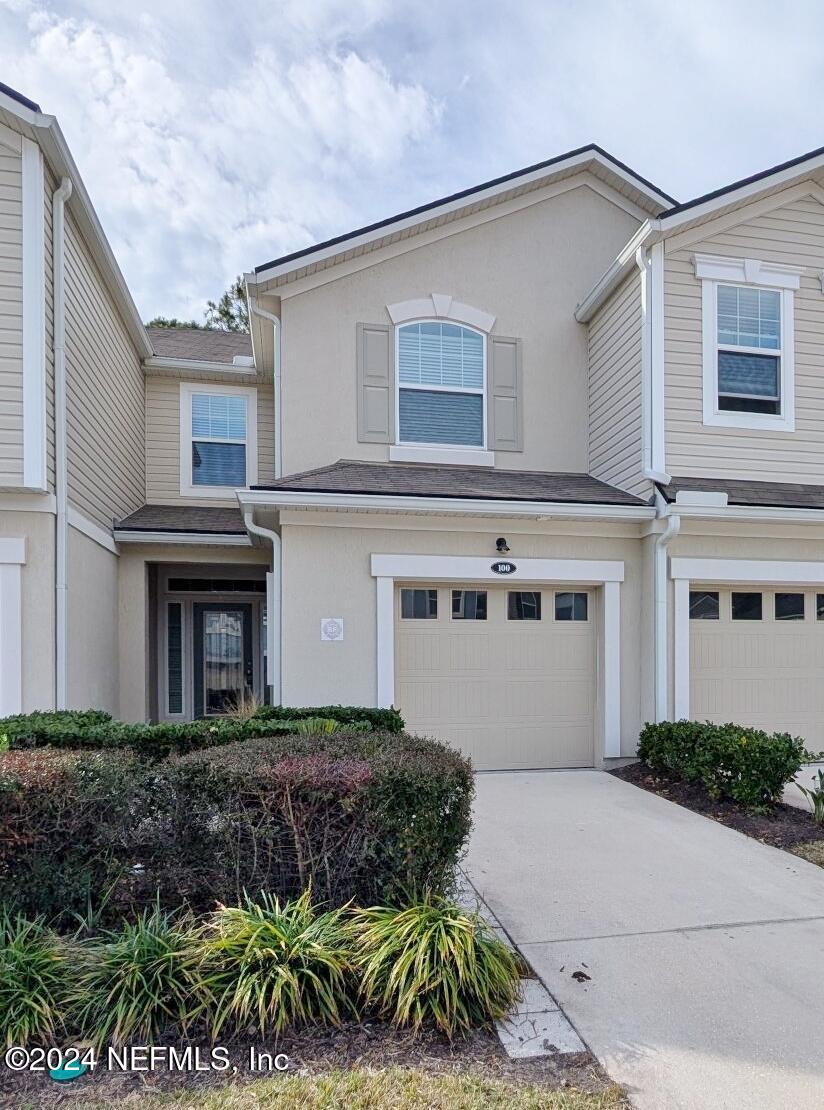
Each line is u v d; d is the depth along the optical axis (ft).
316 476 25.66
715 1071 8.31
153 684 36.35
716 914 12.89
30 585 22.34
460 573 24.84
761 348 27.27
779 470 27.12
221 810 10.66
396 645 24.95
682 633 25.40
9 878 10.36
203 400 37.78
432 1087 7.88
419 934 9.58
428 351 29.76
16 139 21.71
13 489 21.71
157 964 9.09
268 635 28.43
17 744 16.42
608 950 11.41
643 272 26.21
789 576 26.27
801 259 27.61
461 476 27.89
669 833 17.69
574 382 31.12
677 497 24.35
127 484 33.35
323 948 9.30
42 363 21.81
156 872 10.80
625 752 25.82
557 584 25.98
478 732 25.43
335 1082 7.94
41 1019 8.51
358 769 10.87
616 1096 7.82
